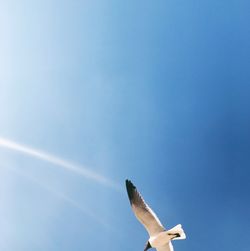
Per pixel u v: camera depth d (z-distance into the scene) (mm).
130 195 18328
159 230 18141
